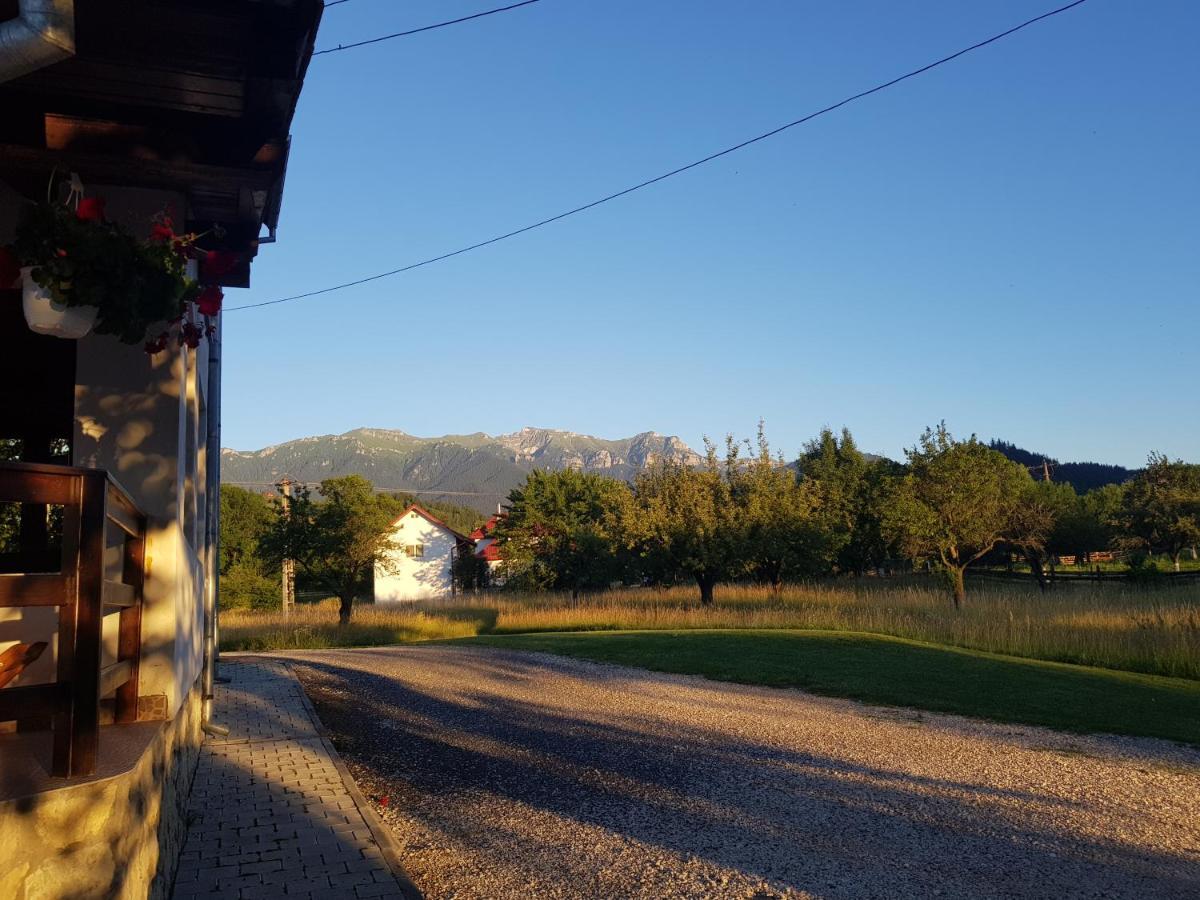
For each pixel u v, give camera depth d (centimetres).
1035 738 989
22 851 308
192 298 461
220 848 580
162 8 459
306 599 6047
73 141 548
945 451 2788
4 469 313
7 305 579
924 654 1728
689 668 1578
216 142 584
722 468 3050
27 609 484
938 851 600
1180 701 1223
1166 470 4562
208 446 1075
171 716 528
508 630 2770
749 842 619
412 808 713
